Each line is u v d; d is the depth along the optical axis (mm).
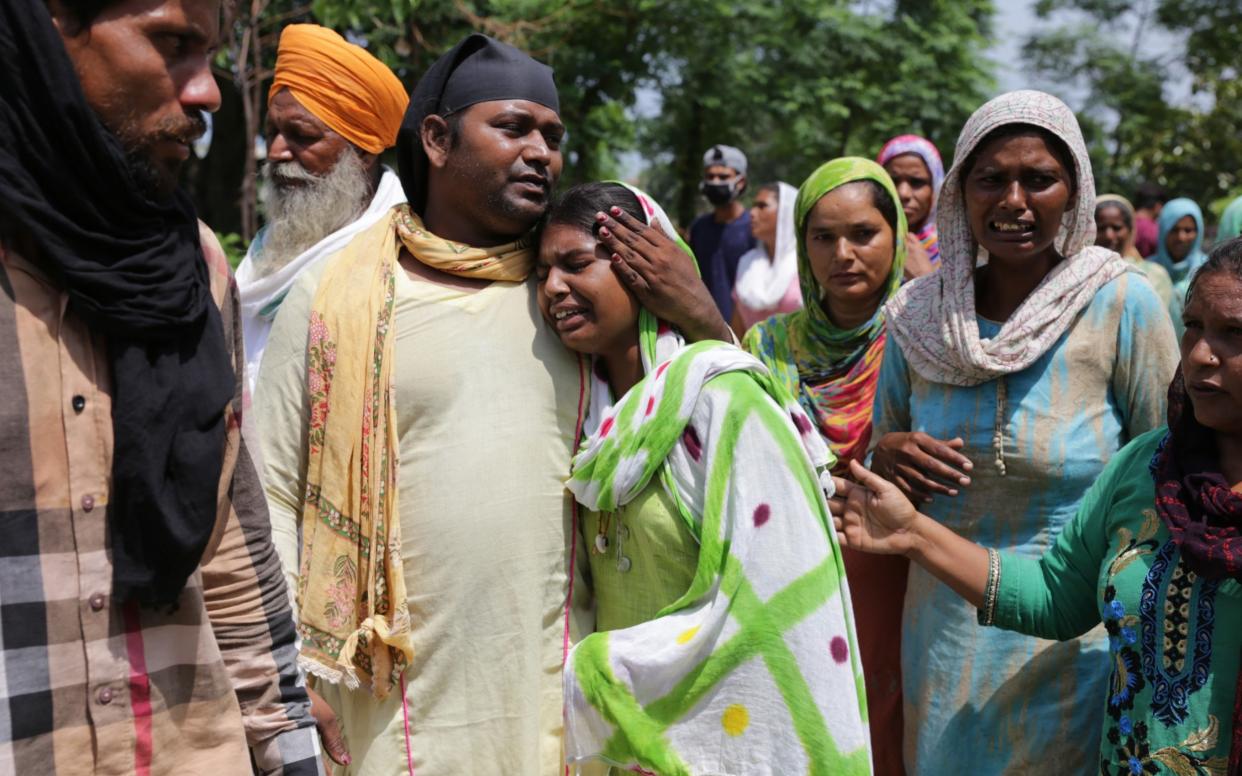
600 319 2270
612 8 10547
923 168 4977
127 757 1593
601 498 2250
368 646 2293
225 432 1701
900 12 16844
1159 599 2092
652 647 2197
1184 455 2096
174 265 1566
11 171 1421
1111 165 21703
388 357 2324
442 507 2303
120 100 1496
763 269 6598
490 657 2297
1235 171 19797
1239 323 1944
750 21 14367
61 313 1515
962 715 2729
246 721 1801
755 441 2170
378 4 7449
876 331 3559
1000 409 2680
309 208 3688
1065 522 2678
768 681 2148
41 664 1512
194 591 1669
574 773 2367
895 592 3113
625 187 2334
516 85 2357
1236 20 20844
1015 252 2648
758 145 19578
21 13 1395
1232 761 1956
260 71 6473
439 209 2443
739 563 2148
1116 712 2164
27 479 1493
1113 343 2643
